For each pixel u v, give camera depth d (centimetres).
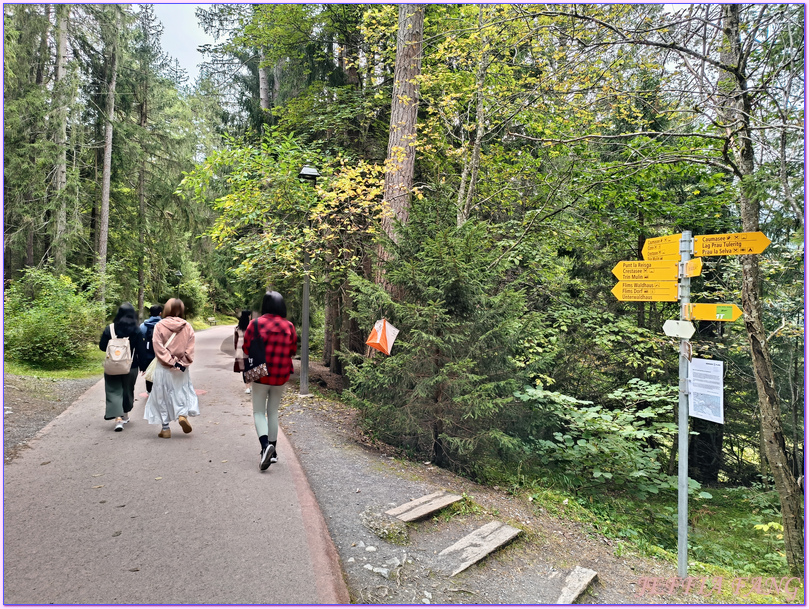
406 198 764
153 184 1931
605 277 1135
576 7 573
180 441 531
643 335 908
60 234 1448
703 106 488
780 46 466
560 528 444
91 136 1770
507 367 561
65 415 626
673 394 716
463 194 823
